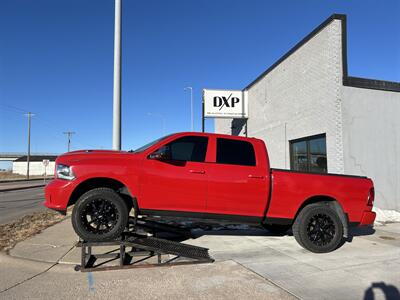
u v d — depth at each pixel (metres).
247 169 6.65
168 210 6.36
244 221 6.69
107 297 4.52
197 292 4.70
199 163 6.51
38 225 9.48
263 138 16.42
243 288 4.86
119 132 10.99
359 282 5.13
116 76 11.05
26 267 5.75
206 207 6.46
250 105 18.14
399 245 7.49
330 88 11.40
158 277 5.31
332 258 6.41
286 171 6.94
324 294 4.66
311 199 7.11
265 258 6.36
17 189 32.12
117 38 11.12
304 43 12.92
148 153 6.39
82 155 6.35
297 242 7.23
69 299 4.45
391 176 11.45
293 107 13.66
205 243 7.53
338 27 11.33
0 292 4.67
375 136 11.35
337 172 11.02
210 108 18.03
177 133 6.65
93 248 6.91
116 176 6.14
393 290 4.82
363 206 7.15
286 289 4.82
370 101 11.41
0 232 8.43
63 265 5.87
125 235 6.30
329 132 11.43
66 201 6.00
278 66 14.93
